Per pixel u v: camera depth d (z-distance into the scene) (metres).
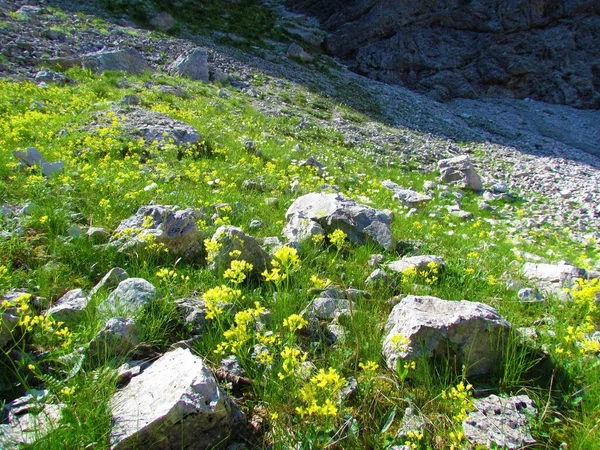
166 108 15.71
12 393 3.23
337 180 13.20
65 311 3.88
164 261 5.28
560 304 5.39
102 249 5.21
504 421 3.20
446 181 17.44
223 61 29.36
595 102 44.28
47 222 5.55
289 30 48.69
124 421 2.85
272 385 3.34
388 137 23.94
